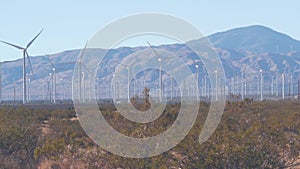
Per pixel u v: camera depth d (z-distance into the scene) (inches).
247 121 1515.7
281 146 1200.2
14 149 1374.3
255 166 1143.0
